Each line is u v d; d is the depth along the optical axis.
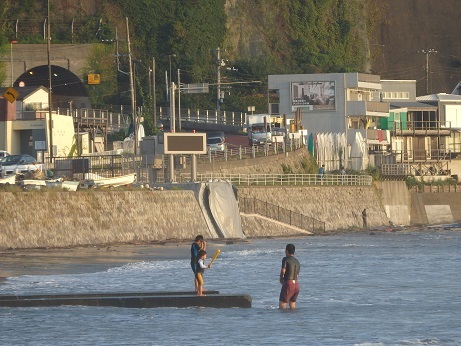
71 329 162.75
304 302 196.62
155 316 174.62
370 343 153.88
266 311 181.50
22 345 151.25
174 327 164.75
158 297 184.00
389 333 162.25
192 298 184.62
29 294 190.75
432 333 162.38
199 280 185.50
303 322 171.25
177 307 183.75
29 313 176.88
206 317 174.75
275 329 164.12
